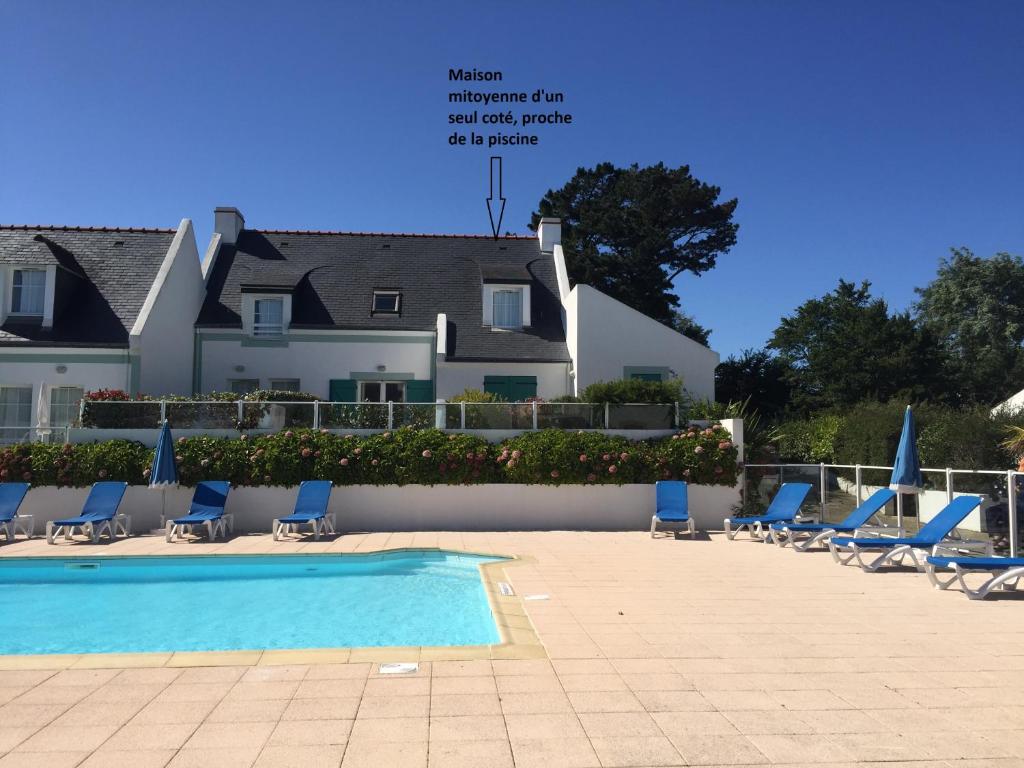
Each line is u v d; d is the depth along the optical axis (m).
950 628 7.30
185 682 5.57
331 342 22.19
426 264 25.44
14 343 19.02
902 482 11.89
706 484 16.02
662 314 41.78
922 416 19.92
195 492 14.55
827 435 23.42
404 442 15.61
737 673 5.83
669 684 5.55
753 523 14.23
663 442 16.22
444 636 7.95
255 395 17.06
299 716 4.88
